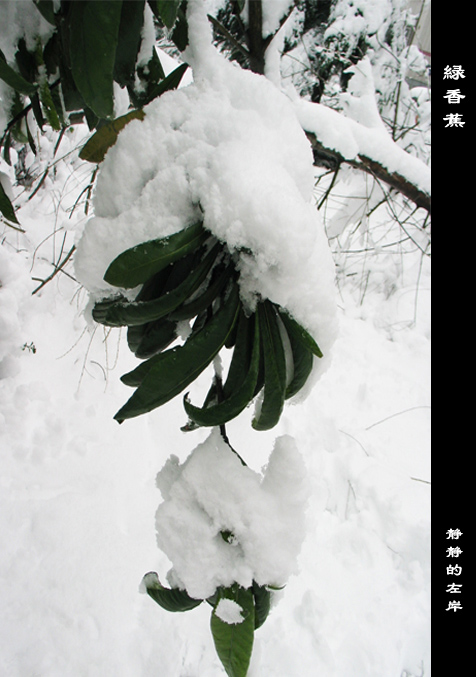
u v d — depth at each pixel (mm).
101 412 2283
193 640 1595
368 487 2244
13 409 2113
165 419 2299
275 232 385
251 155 424
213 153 421
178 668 1535
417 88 3283
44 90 554
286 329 454
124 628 1594
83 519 1847
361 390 2814
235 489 458
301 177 482
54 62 557
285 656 1648
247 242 401
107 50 375
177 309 431
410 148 3018
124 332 2623
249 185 395
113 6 362
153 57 528
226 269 446
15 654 1480
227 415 411
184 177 418
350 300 3611
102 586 1670
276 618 1735
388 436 2582
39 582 1646
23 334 2314
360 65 2119
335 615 1777
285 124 477
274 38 1189
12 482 1911
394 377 3002
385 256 3676
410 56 3473
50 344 2441
